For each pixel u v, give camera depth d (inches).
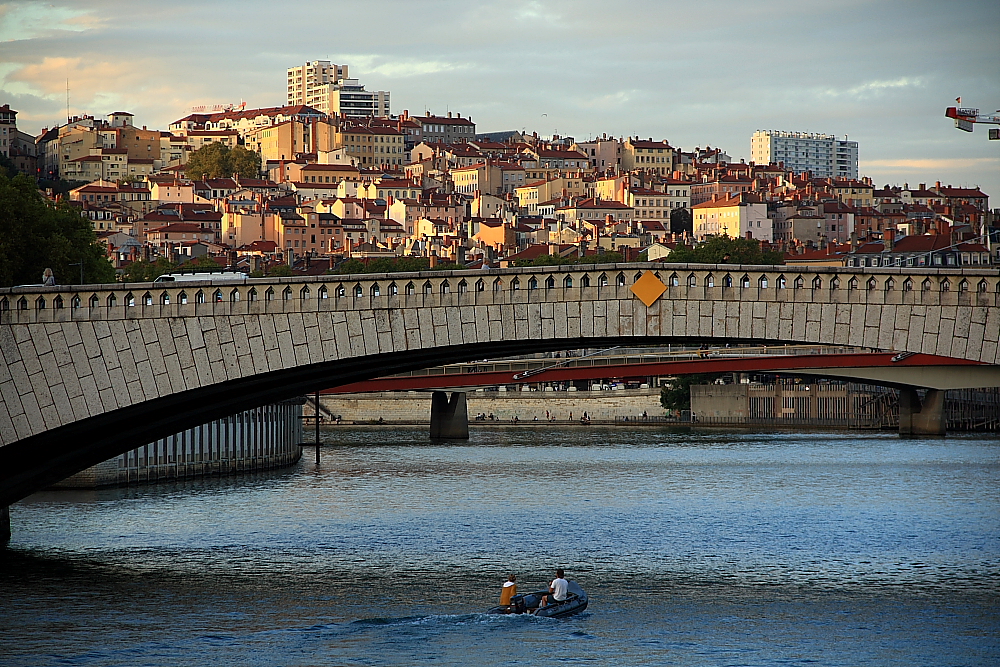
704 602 3907.5
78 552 4665.4
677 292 3905.0
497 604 3870.6
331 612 3784.5
